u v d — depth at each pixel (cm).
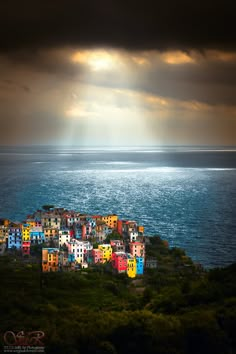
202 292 14838
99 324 12400
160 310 14212
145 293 15575
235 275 16312
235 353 11444
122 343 11731
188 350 11594
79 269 18625
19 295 15350
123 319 12644
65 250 19938
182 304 14438
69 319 13225
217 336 11631
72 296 15862
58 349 11325
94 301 15425
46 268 18375
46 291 16050
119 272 18138
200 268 19300
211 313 12719
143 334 11669
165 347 11450
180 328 11962
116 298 15812
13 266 18588
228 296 14525
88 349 11425
